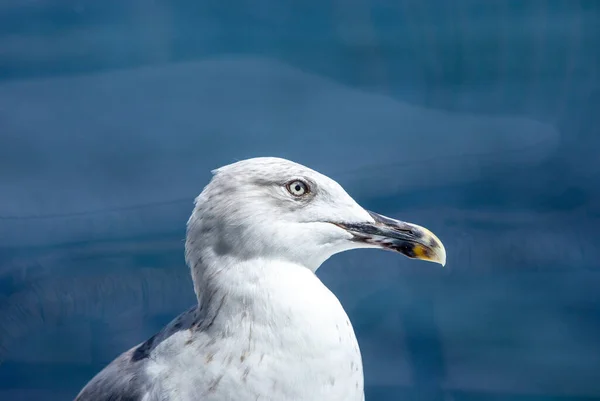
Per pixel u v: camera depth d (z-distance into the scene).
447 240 15.72
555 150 17.52
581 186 16.89
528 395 13.43
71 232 15.77
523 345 14.18
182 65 18.42
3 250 15.45
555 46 18.94
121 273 14.96
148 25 18.59
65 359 13.87
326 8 18.98
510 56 19.02
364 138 17.77
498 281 15.16
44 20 18.38
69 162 16.95
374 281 14.74
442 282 14.98
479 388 13.67
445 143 17.53
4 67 18.08
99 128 17.38
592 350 14.01
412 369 14.03
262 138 17.75
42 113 17.39
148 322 14.50
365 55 19.00
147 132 17.45
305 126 17.92
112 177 16.92
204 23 18.77
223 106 18.00
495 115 18.27
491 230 15.91
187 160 17.31
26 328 14.28
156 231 15.84
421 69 18.89
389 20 19.06
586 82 18.67
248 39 18.78
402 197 16.58
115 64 18.38
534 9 19.12
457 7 19.42
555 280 15.10
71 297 14.77
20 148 16.95
